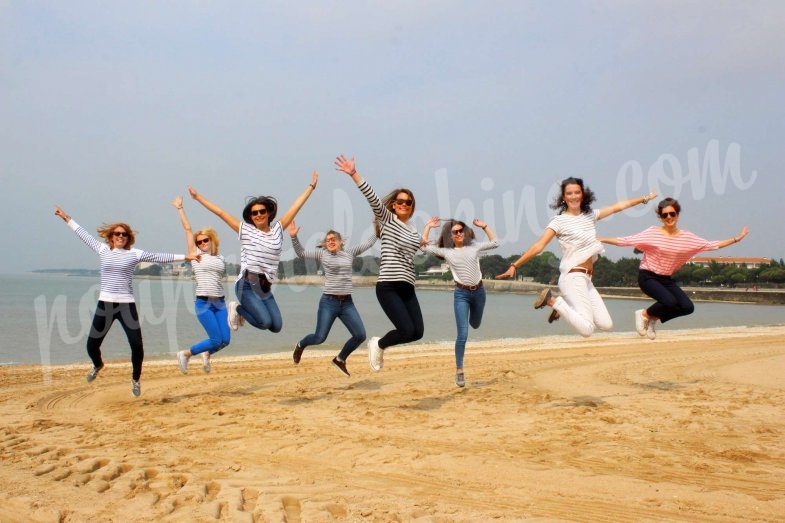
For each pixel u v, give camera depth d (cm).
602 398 853
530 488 455
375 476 486
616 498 432
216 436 610
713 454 541
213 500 421
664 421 680
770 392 904
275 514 395
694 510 410
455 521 387
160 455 535
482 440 594
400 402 815
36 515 384
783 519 395
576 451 551
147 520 381
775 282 7100
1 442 585
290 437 605
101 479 464
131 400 848
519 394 882
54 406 808
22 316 3141
